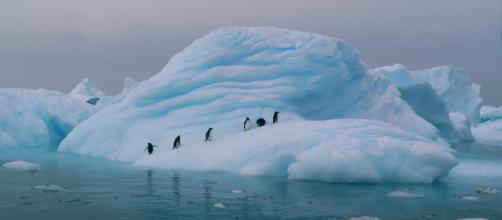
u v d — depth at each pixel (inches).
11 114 1563.7
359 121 848.9
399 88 1590.8
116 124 1162.0
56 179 743.1
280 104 1101.1
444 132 1632.6
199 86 1142.3
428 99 1603.1
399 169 746.8
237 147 860.6
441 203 577.9
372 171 732.7
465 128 2016.5
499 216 505.7
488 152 1350.9
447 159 759.1
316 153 756.0
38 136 1577.3
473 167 901.8
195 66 1179.3
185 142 998.4
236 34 1224.2
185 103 1114.7
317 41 1225.4
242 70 1155.3
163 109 1127.0
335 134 812.0
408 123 1288.1
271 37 1234.6
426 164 755.4
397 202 580.7
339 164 735.7
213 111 1071.0
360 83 1262.3
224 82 1131.3
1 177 762.2
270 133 861.8
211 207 535.8
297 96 1148.5
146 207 531.8
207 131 959.6
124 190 643.5
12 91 1707.7
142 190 645.3
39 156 1143.6
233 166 834.8
